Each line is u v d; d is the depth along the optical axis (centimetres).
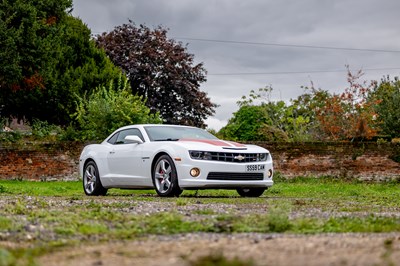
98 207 786
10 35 2564
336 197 1219
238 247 408
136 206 842
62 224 588
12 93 3147
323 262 340
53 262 371
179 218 581
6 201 940
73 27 3634
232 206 860
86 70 3462
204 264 324
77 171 2084
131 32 4584
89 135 2216
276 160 2102
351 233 525
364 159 2095
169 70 4488
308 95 3178
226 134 3328
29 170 2072
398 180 2080
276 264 333
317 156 2103
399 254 371
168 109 4572
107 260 371
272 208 581
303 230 531
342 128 2769
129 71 4394
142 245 442
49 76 2970
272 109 3142
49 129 2692
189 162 1109
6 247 451
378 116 2981
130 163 1213
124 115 2188
